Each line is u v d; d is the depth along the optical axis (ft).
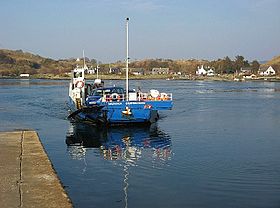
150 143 82.64
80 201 44.50
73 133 96.17
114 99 100.17
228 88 364.17
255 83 512.22
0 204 35.58
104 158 67.31
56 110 159.02
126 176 55.16
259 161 66.13
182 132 99.19
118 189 48.98
